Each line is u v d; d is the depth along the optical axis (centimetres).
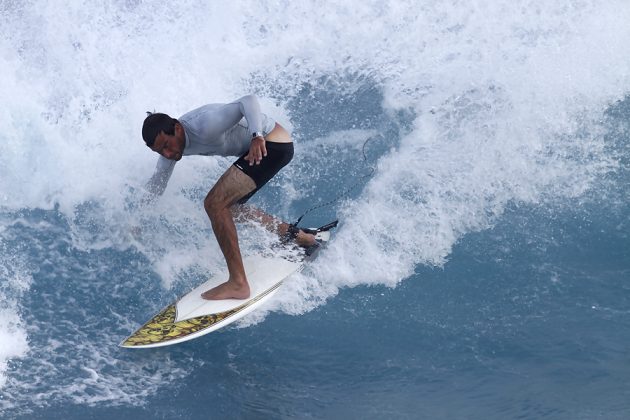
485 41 2730
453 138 2406
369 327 1895
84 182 2264
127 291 2022
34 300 1967
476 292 1981
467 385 1689
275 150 1912
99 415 1642
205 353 1827
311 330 1895
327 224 2194
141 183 2261
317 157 2452
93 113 2477
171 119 1802
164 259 2095
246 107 1811
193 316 1895
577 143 2388
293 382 1739
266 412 1653
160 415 1647
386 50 2780
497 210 2220
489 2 2794
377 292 2006
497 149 2356
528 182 2286
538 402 1612
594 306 1889
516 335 1820
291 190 2361
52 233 2155
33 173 2284
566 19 2742
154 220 2172
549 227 2167
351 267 2062
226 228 1875
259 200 2336
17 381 1730
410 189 2248
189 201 2231
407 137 2453
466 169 2303
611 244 2102
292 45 2827
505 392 1655
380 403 1662
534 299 1936
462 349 1798
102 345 1847
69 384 1725
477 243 2134
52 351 1820
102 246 2131
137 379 1747
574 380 1661
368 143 2470
